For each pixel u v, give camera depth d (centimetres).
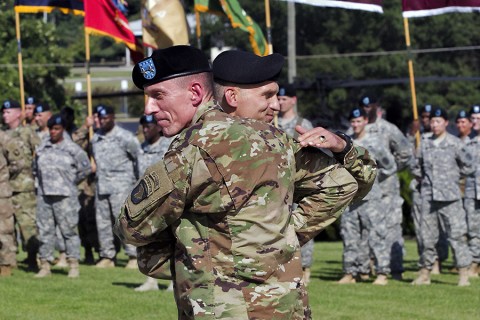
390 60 5306
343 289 1623
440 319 1311
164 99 589
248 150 561
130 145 1927
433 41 5378
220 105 615
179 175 558
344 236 1722
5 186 1817
